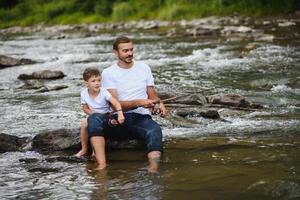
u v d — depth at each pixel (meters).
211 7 35.97
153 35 26.31
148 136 6.08
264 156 5.75
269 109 8.47
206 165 5.50
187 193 4.64
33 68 15.41
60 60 17.12
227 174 5.14
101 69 14.52
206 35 23.39
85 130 6.14
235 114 8.09
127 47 6.43
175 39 22.72
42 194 4.82
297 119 7.63
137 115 6.33
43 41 27.80
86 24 42.53
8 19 52.06
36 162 5.94
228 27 25.27
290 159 5.59
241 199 4.43
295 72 12.08
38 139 6.62
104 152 5.85
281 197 4.43
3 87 11.89
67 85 11.53
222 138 6.65
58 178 5.30
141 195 4.65
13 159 6.12
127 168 5.54
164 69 13.60
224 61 14.48
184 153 6.03
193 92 9.91
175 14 36.47
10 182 5.22
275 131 6.91
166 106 8.65
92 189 4.89
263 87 10.53
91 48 21.64
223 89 10.41
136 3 42.47
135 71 6.52
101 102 6.33
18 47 24.12
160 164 5.62
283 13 33.62
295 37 20.11
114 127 6.30
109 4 44.47
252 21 30.02
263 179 4.92
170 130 7.18
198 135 6.86
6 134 6.73
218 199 4.46
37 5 52.31
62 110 8.78
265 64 13.55
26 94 10.70
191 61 14.94
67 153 6.35
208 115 7.84
